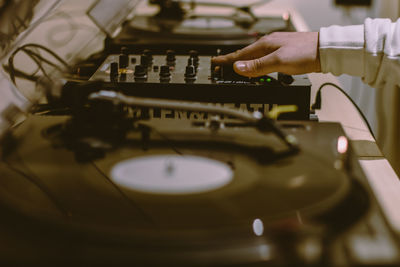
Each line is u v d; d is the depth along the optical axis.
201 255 0.42
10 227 0.45
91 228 0.45
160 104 0.69
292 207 0.49
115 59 1.03
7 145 0.63
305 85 0.86
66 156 0.61
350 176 0.56
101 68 0.96
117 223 0.46
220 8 1.82
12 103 0.77
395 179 0.72
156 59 1.04
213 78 0.90
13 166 0.58
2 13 0.74
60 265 0.41
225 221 0.47
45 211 0.48
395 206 0.62
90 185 0.54
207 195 0.52
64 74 0.97
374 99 1.66
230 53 1.01
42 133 0.67
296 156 0.60
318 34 0.99
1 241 0.43
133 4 1.33
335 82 1.22
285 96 0.86
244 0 2.02
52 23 0.89
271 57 0.94
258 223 0.46
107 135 0.67
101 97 0.70
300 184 0.54
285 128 0.69
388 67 0.94
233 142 0.65
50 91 0.90
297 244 0.44
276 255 0.43
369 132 0.94
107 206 0.49
